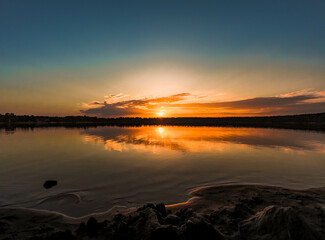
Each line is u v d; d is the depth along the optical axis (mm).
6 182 9586
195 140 25422
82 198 7668
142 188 8703
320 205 6547
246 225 5145
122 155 15930
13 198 7695
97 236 5129
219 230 5176
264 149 18469
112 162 13594
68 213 6480
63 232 5043
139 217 5578
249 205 6770
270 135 32312
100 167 12312
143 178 10109
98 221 5906
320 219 5207
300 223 4504
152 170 11547
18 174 10945
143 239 4777
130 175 10617
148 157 15117
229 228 5289
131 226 5273
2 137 30688
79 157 15281
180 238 4711
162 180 9758
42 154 16609
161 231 4770
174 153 16641
